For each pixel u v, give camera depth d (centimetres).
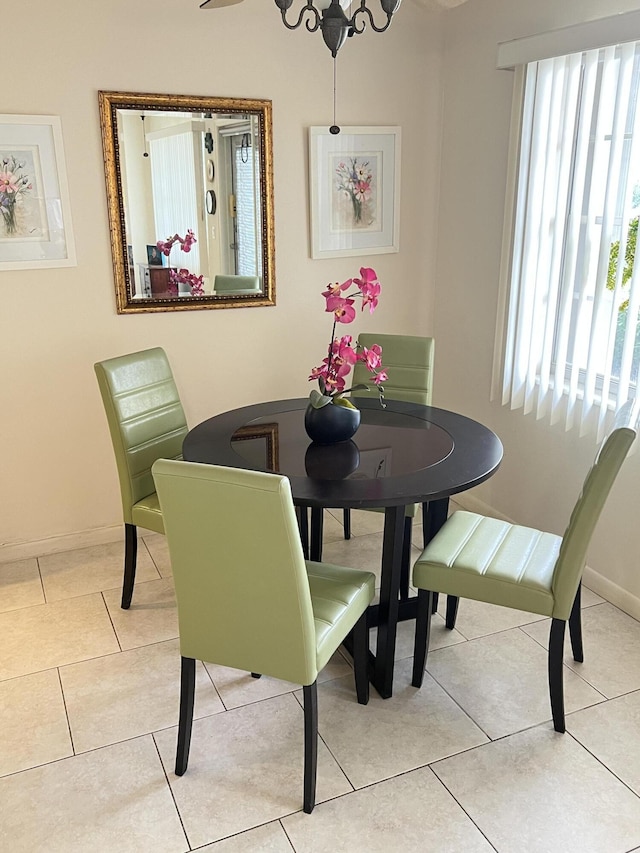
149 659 263
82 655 266
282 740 225
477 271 362
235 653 197
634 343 270
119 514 353
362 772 212
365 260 377
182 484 177
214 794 205
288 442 254
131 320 332
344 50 344
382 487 213
